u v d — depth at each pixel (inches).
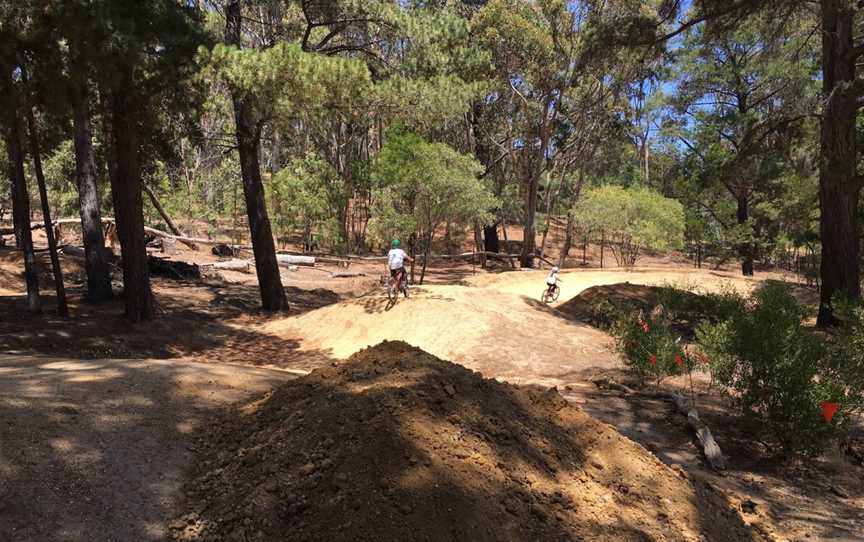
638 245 1411.2
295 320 595.5
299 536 131.9
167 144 763.4
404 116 706.2
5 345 406.3
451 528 136.9
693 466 245.4
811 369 260.1
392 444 155.9
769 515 203.3
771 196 1348.4
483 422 182.4
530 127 1443.2
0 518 129.0
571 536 148.7
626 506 172.2
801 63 991.6
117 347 446.3
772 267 1840.6
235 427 186.7
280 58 530.9
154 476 155.6
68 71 423.5
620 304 580.1
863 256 924.0
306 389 200.8
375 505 138.1
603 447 198.7
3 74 404.8
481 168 946.7
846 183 637.9
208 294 731.4
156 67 497.7
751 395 267.9
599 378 386.9
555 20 1270.9
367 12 692.1
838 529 195.8
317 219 1238.3
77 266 855.7
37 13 401.1
